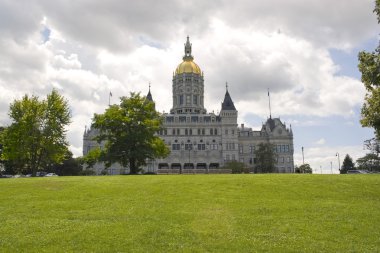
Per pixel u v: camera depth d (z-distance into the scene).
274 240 20.77
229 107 181.62
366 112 36.44
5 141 76.19
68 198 31.00
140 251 19.03
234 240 20.64
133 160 80.94
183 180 39.81
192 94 196.88
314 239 20.98
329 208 27.42
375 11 32.66
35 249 19.34
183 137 179.00
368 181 37.59
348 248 19.64
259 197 31.28
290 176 41.59
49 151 76.88
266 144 168.25
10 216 25.45
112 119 79.81
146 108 81.56
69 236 21.08
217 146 178.50
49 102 76.94
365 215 25.61
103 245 19.83
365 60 32.78
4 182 39.38
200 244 20.05
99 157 80.81
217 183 37.41
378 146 116.56
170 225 23.12
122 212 26.23
